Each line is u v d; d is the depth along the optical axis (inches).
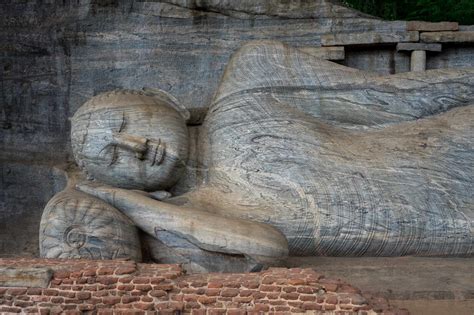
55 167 362.6
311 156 315.9
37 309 245.0
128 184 321.7
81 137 323.3
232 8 386.6
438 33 375.6
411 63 378.3
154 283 243.9
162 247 292.4
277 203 307.7
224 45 389.1
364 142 322.0
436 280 268.4
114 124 320.8
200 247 281.1
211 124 337.7
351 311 232.4
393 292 258.2
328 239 302.0
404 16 554.6
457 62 384.8
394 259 298.0
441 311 250.5
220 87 346.0
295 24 388.2
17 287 247.3
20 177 364.8
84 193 301.6
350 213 302.2
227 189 317.1
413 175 307.7
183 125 332.2
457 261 292.8
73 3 384.8
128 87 386.6
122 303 243.1
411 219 300.2
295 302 235.8
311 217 303.6
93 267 249.4
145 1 385.4
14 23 379.9
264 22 388.8
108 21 386.6
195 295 241.8
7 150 370.0
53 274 247.9
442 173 307.7
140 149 315.6
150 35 388.8
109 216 284.8
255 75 339.3
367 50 385.4
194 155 334.0
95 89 385.1
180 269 251.1
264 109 330.0
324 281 237.6
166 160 321.1
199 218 283.0
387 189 305.4
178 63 388.5
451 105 339.0
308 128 324.2
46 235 282.8
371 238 300.2
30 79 378.9
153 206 292.0
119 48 387.5
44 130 378.0
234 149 323.0
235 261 279.4
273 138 321.4
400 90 339.6
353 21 384.2
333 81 340.5
